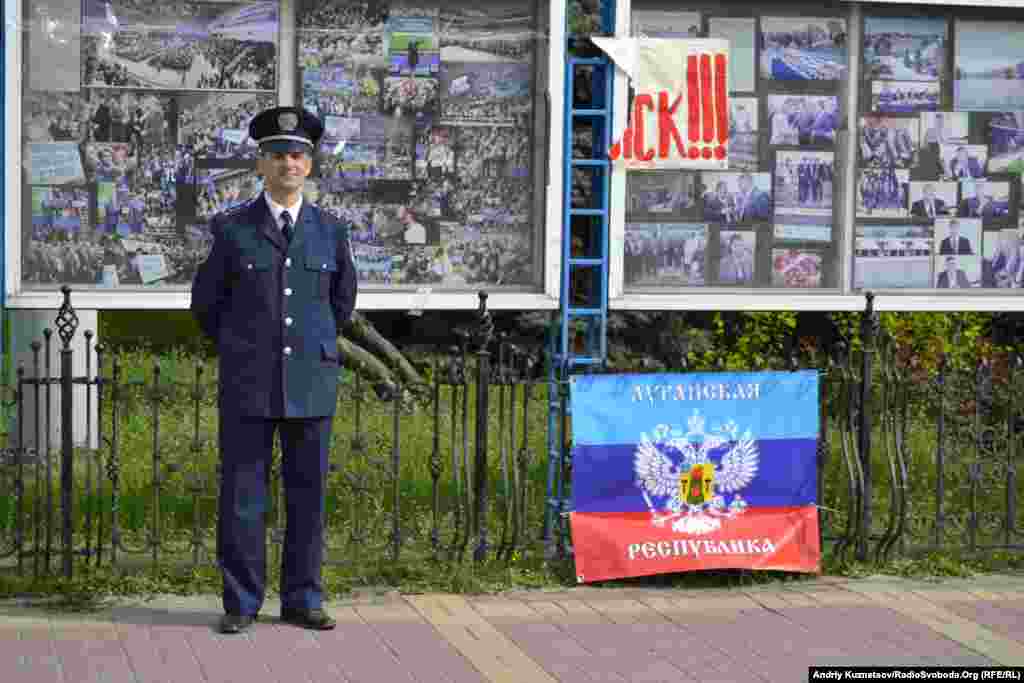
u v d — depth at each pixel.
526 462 7.23
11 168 7.07
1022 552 7.62
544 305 7.46
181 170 7.27
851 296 7.80
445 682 5.57
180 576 6.89
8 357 8.85
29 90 7.11
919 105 7.81
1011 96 7.89
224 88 7.27
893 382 7.73
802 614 6.58
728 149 7.62
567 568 7.14
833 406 8.80
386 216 7.44
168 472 7.22
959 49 7.82
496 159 7.49
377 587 6.91
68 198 7.18
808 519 7.23
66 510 6.73
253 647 5.96
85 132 7.18
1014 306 7.95
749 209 7.70
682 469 7.10
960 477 8.93
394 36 7.37
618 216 7.47
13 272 7.12
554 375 7.53
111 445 6.88
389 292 7.40
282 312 6.18
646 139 7.46
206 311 6.30
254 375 6.16
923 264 7.89
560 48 7.38
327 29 7.32
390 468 8.12
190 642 6.01
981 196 7.91
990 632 6.32
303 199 6.39
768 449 7.19
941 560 7.46
